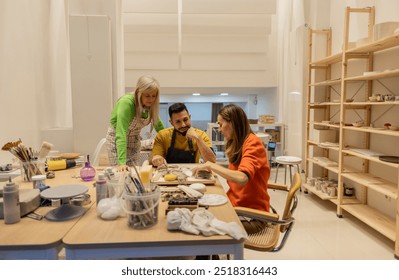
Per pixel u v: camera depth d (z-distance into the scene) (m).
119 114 2.19
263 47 5.39
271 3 5.15
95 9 3.48
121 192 1.38
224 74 5.49
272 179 4.88
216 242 1.16
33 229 1.23
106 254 1.13
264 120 5.30
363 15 3.23
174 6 5.10
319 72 3.99
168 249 1.15
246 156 1.74
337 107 3.79
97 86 3.37
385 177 2.90
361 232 2.83
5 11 2.87
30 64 3.34
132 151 2.48
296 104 4.70
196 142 2.47
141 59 5.29
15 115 3.04
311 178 3.99
